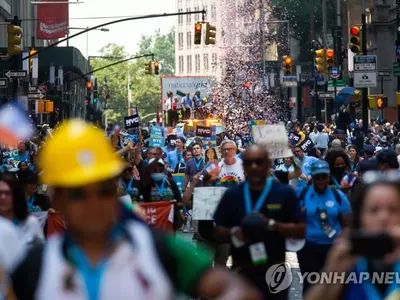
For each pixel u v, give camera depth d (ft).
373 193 30.30
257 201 59.67
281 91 595.47
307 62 627.46
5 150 188.14
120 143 186.09
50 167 27.37
